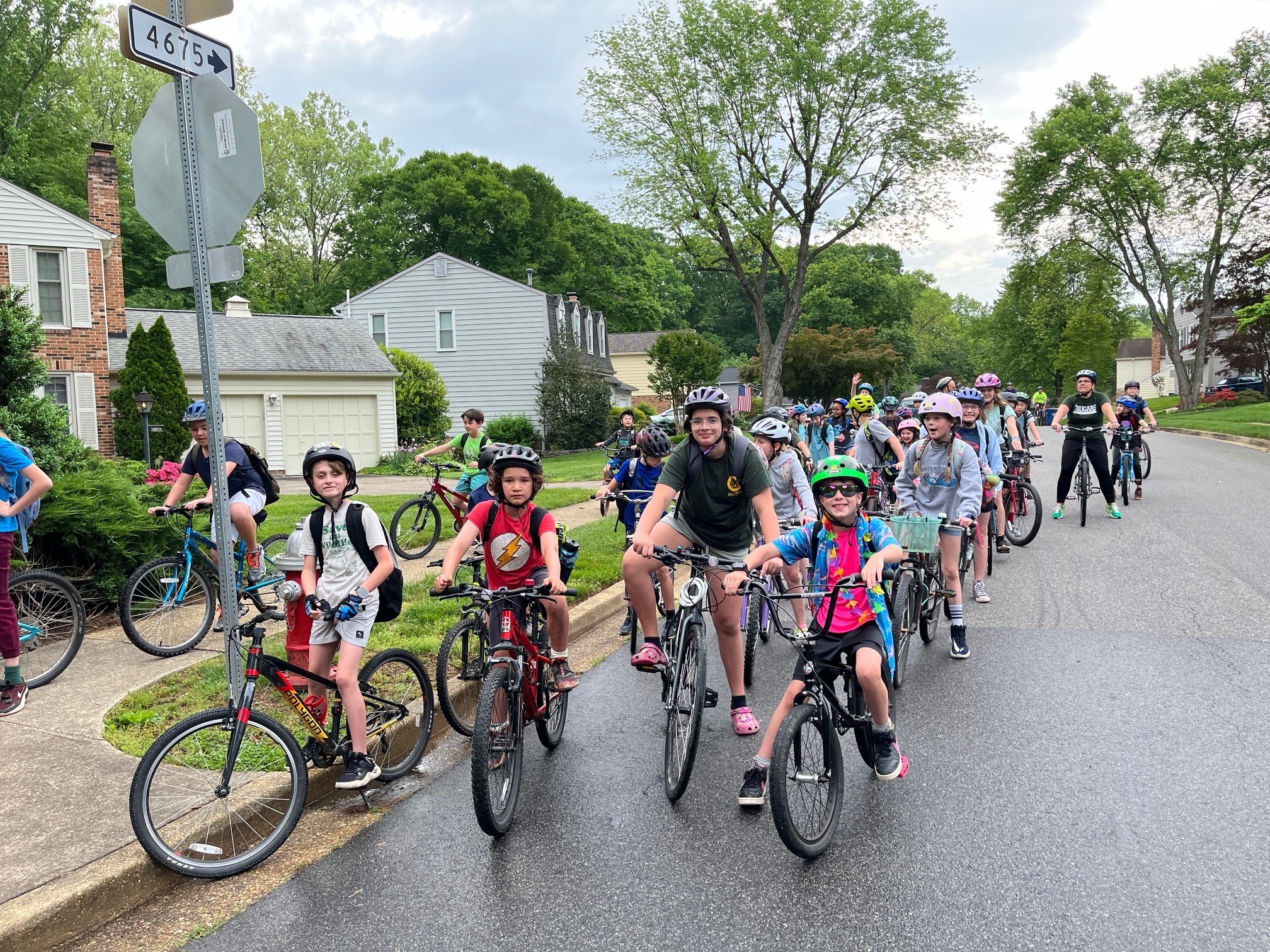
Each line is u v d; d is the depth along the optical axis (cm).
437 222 5284
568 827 431
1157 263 4688
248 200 434
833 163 3312
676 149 3231
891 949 325
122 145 4356
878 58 3203
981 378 1102
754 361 5169
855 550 431
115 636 738
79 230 2370
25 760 481
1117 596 841
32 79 4003
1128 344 8788
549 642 524
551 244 5600
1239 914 339
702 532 515
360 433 2975
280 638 713
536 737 554
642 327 6650
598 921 349
